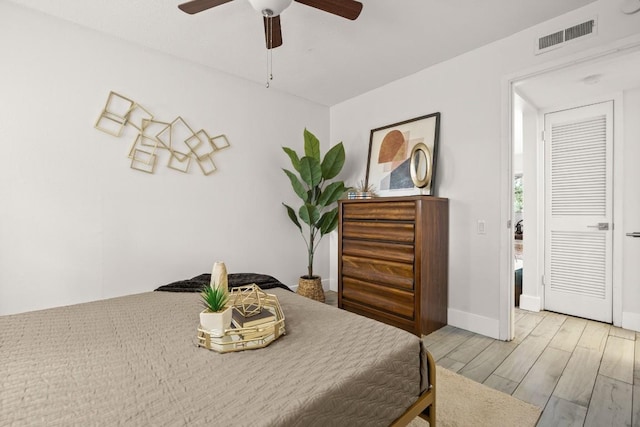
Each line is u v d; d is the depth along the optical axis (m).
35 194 2.11
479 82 2.54
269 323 1.14
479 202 2.53
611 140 2.73
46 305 2.15
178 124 2.74
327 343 1.09
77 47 2.25
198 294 1.74
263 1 1.50
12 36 2.03
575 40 2.05
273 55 2.70
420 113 2.98
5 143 2.01
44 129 2.13
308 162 3.14
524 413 1.51
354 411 0.86
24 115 2.07
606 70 2.32
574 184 2.94
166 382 0.83
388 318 2.68
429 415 1.18
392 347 1.07
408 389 1.05
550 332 2.55
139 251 2.54
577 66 2.10
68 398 0.75
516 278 3.42
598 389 1.73
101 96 2.35
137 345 1.06
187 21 2.21
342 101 3.82
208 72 2.92
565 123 2.99
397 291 2.60
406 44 2.50
